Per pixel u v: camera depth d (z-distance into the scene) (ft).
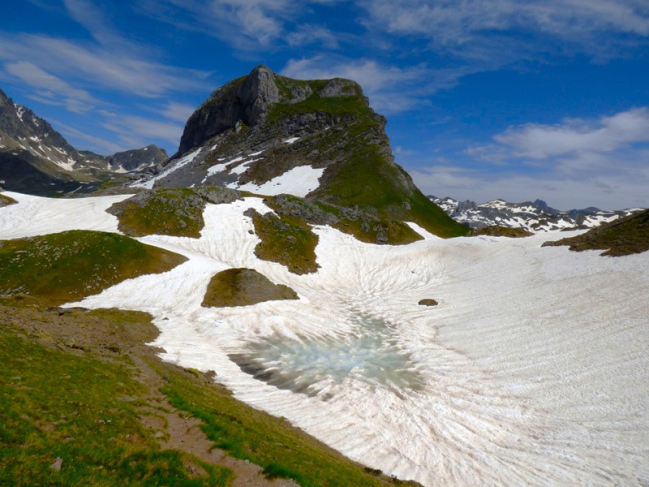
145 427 57.41
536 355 135.13
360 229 354.33
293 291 212.02
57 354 77.82
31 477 37.11
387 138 600.80
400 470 80.28
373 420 101.30
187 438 58.18
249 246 277.44
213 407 78.28
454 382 126.00
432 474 80.28
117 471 43.88
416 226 426.10
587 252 204.95
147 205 291.79
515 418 105.50
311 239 309.01
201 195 312.71
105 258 197.36
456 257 283.38
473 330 166.81
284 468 52.75
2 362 63.16
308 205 351.67
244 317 173.06
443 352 151.12
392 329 179.52
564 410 105.81
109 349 101.35
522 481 79.97
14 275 176.14
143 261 205.05
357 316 197.47
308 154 560.20
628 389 105.70
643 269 162.30
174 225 279.08
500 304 186.50
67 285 177.58
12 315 102.06
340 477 60.23
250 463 53.16
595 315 147.43
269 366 131.44
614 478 79.66
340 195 440.45
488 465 85.10
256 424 77.97
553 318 156.46
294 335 161.89
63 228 260.83
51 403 54.13
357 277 277.23
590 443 91.45
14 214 277.23
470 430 99.40
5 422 44.98
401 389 120.26
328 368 133.39
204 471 48.26
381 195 458.50
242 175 526.57
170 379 88.79
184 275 202.90
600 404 104.17
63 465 41.11
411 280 265.75
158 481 43.75
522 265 226.99
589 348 129.80
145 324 149.48
